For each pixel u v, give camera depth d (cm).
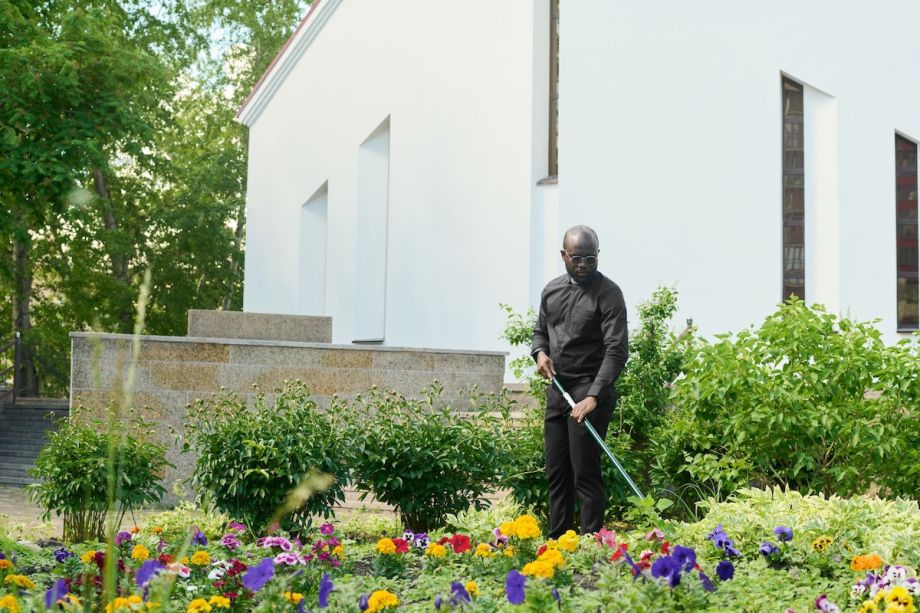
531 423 786
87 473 702
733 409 732
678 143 1270
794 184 1255
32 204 1783
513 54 1438
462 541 500
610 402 607
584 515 604
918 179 1245
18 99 1633
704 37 1266
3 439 1927
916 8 1240
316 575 457
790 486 746
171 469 1038
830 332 724
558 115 1323
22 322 2822
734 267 1245
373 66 1781
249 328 1152
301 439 687
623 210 1287
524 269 1404
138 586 353
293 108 2138
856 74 1239
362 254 1819
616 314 604
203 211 3055
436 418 734
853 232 1233
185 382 1049
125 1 2830
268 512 682
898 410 716
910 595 378
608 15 1301
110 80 1750
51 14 1942
